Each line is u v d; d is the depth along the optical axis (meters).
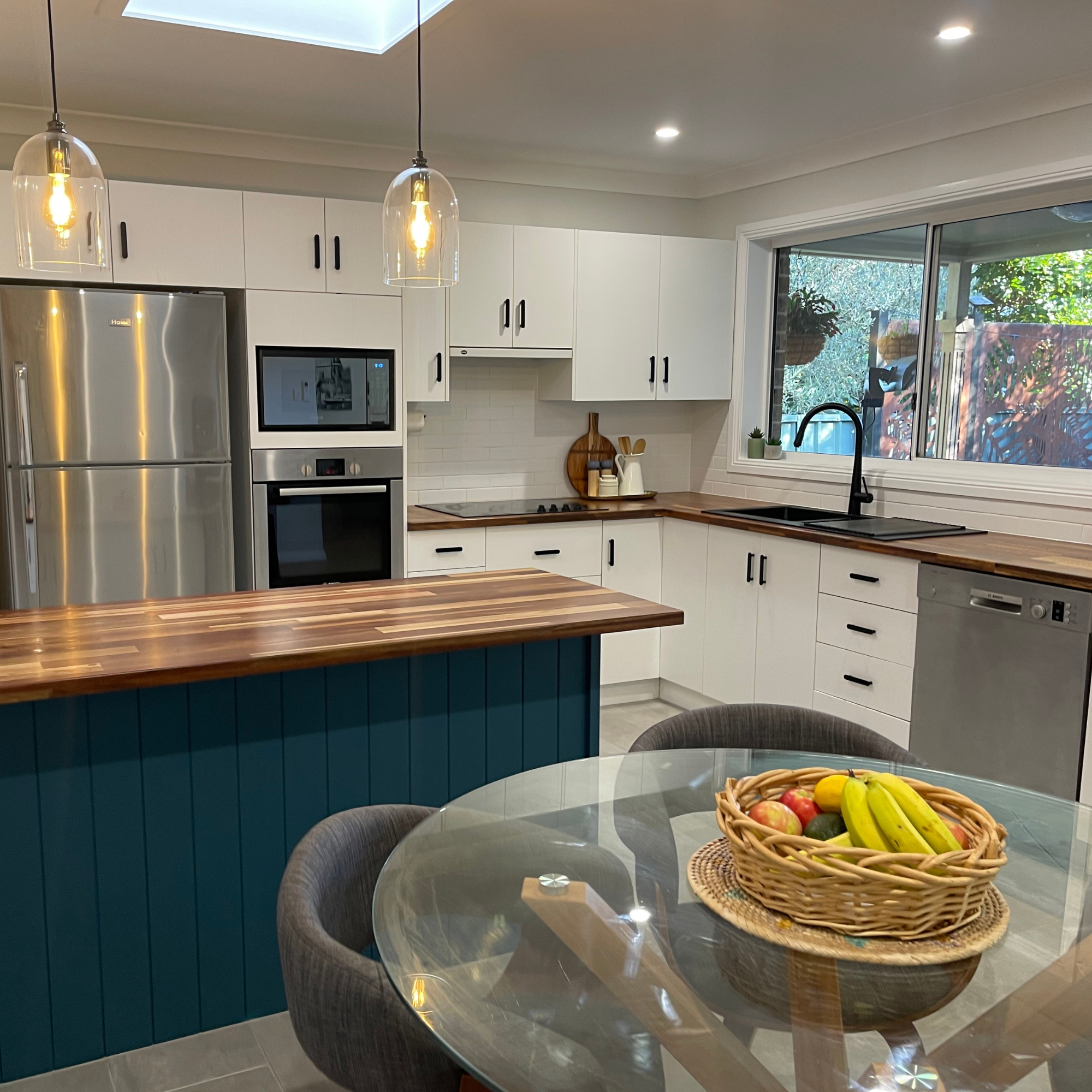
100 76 3.53
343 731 2.42
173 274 3.85
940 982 1.19
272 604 2.67
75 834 2.15
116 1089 2.14
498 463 5.11
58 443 3.66
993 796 1.86
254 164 4.41
